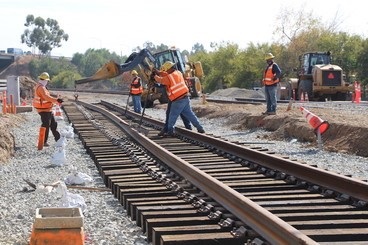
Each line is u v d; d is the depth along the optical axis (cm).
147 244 672
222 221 677
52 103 1784
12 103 3212
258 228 596
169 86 1680
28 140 1952
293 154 1427
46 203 901
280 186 904
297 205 769
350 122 1628
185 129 1702
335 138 1571
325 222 657
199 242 607
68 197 847
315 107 2797
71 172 1238
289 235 512
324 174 858
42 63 16238
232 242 612
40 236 566
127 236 706
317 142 1574
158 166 1145
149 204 791
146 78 2877
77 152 1581
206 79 9206
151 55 2469
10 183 1119
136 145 1502
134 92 2895
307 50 7256
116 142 1611
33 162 1424
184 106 1688
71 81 13712
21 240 688
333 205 768
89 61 16475
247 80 8375
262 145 1634
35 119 3086
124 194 869
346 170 1170
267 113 2169
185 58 3838
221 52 9038
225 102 3919
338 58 6844
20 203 912
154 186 938
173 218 703
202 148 1423
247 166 1118
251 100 4206
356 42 6812
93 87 13488
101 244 668
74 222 573
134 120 2519
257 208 605
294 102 3675
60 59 17350
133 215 789
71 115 3066
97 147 1521
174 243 604
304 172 922
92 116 2944
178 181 970
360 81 6681
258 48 8275
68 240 570
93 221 780
